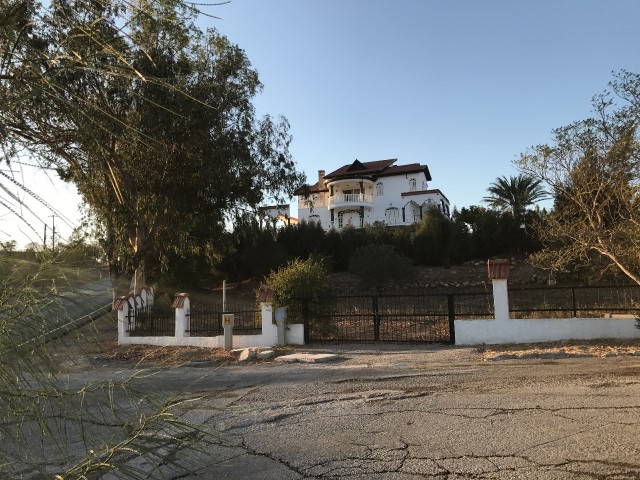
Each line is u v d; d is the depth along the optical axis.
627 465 3.84
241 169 24.03
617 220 11.02
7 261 1.81
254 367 9.76
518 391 6.39
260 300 12.72
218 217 25.12
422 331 14.77
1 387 1.75
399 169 59.56
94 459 2.10
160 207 19.69
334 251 43.19
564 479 3.66
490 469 3.93
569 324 10.92
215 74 20.78
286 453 4.56
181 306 13.62
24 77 1.60
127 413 2.33
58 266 1.89
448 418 5.39
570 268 14.88
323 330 12.90
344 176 57.88
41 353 1.85
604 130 10.44
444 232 43.38
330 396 6.81
